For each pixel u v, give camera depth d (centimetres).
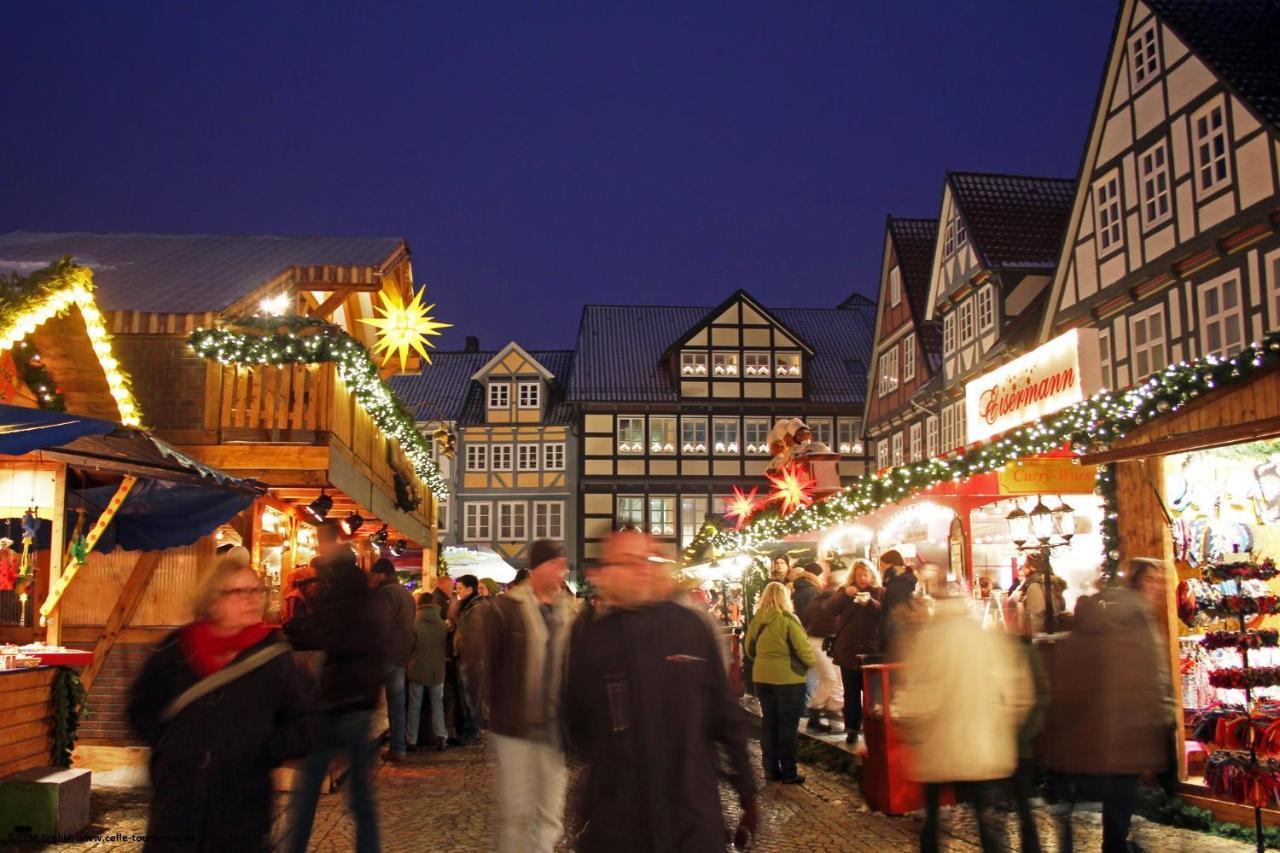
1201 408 834
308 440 1334
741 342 5069
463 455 5194
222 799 434
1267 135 1872
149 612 1268
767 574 2170
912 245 3700
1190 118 2077
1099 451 921
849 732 1167
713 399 5031
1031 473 1230
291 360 1335
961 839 789
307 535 1884
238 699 443
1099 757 606
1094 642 615
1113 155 2327
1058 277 2509
